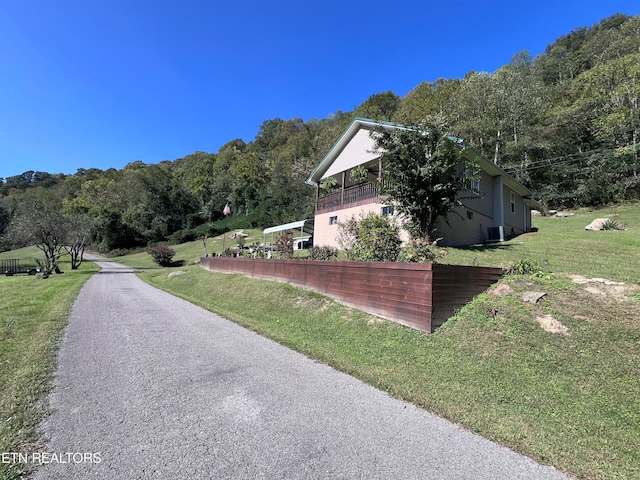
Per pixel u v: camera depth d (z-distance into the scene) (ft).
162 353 16.39
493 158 105.50
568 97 113.60
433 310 17.85
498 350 15.26
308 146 185.37
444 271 18.63
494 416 10.69
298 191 143.02
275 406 10.96
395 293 20.25
